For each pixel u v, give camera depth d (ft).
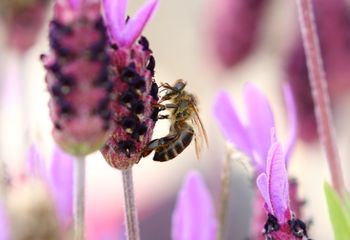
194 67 3.09
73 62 0.91
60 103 0.92
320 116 1.25
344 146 2.11
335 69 1.81
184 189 1.20
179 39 3.18
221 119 1.17
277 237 0.99
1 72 1.72
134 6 3.21
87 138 0.93
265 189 0.99
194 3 3.20
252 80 2.49
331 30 1.80
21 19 1.55
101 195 1.97
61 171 1.15
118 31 0.99
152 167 2.43
